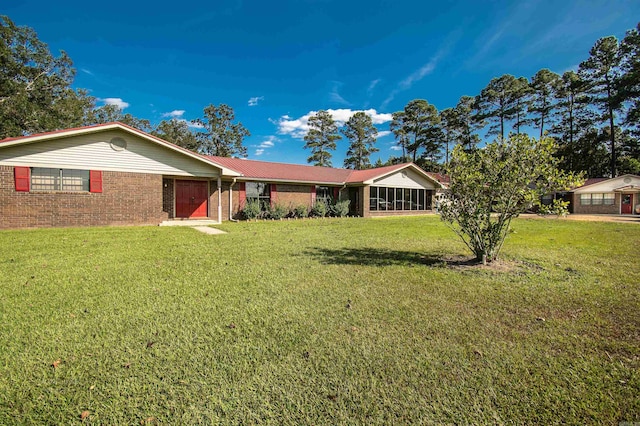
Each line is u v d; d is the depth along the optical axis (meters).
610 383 2.19
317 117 44.34
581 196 28.41
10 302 3.64
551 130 36.88
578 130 35.28
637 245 8.38
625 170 33.84
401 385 2.17
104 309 3.48
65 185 10.77
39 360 2.42
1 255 6.15
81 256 6.16
